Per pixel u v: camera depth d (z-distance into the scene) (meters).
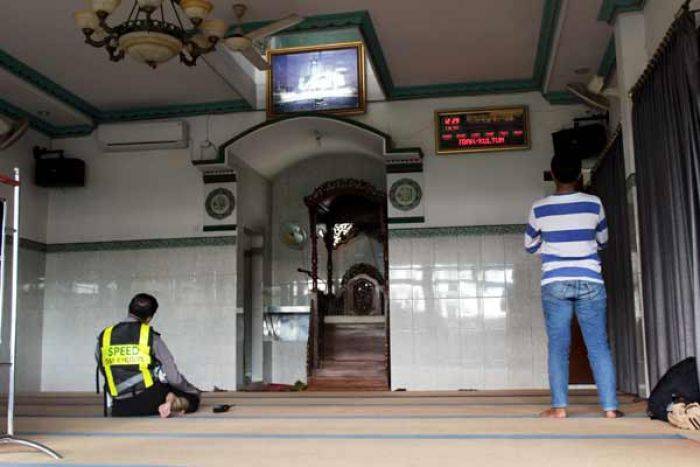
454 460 2.66
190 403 4.63
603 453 2.76
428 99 9.33
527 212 8.98
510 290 8.88
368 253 10.72
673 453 2.75
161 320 9.48
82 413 4.82
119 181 9.91
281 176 11.05
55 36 7.54
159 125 9.56
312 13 7.17
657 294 5.11
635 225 5.96
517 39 7.88
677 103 4.55
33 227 9.66
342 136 9.62
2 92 8.61
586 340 3.98
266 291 10.66
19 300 9.28
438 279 9.02
